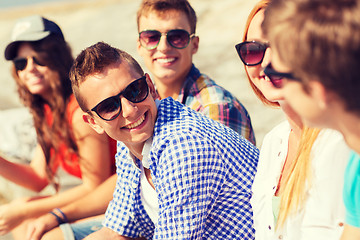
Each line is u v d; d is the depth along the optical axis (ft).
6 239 10.19
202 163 5.75
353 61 2.95
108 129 6.14
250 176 6.27
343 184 4.42
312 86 3.18
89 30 33.01
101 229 7.47
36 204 8.87
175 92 9.40
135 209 7.00
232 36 26.23
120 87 5.87
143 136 6.08
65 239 7.79
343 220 4.82
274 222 5.59
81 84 6.06
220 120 8.46
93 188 9.03
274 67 3.56
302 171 5.03
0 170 9.75
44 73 9.38
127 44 27.99
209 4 31.60
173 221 5.79
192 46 9.60
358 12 2.96
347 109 3.14
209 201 5.99
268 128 16.11
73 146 9.05
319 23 3.03
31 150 12.44
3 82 23.72
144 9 9.19
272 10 3.36
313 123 3.43
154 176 6.07
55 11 41.09
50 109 9.53
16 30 9.57
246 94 19.06
